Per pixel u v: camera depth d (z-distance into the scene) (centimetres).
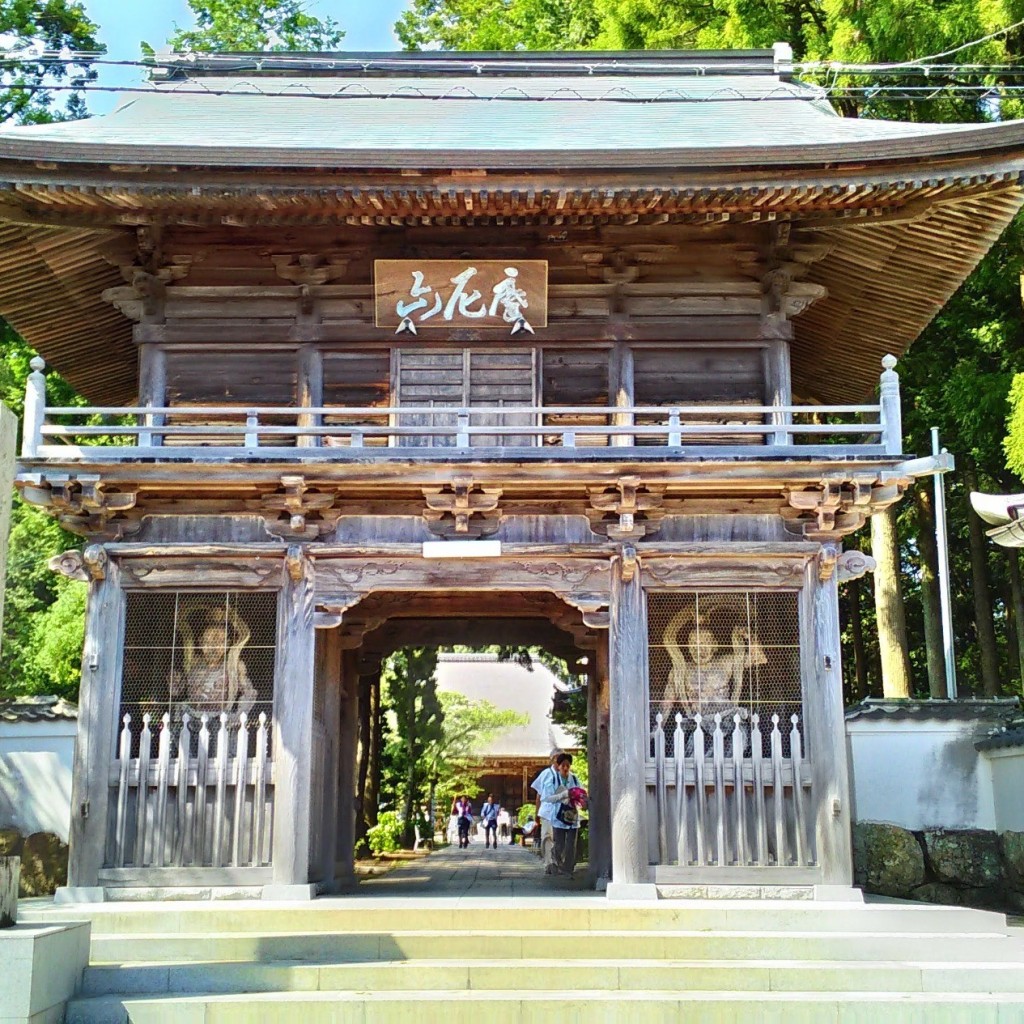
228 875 1351
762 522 1427
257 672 1413
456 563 1420
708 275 1520
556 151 1309
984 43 2209
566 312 1509
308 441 1497
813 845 1359
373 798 3291
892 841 1728
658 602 1420
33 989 932
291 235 1508
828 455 1361
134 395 2170
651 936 1138
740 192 1346
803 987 1074
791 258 1508
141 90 1381
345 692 1777
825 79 2428
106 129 1545
